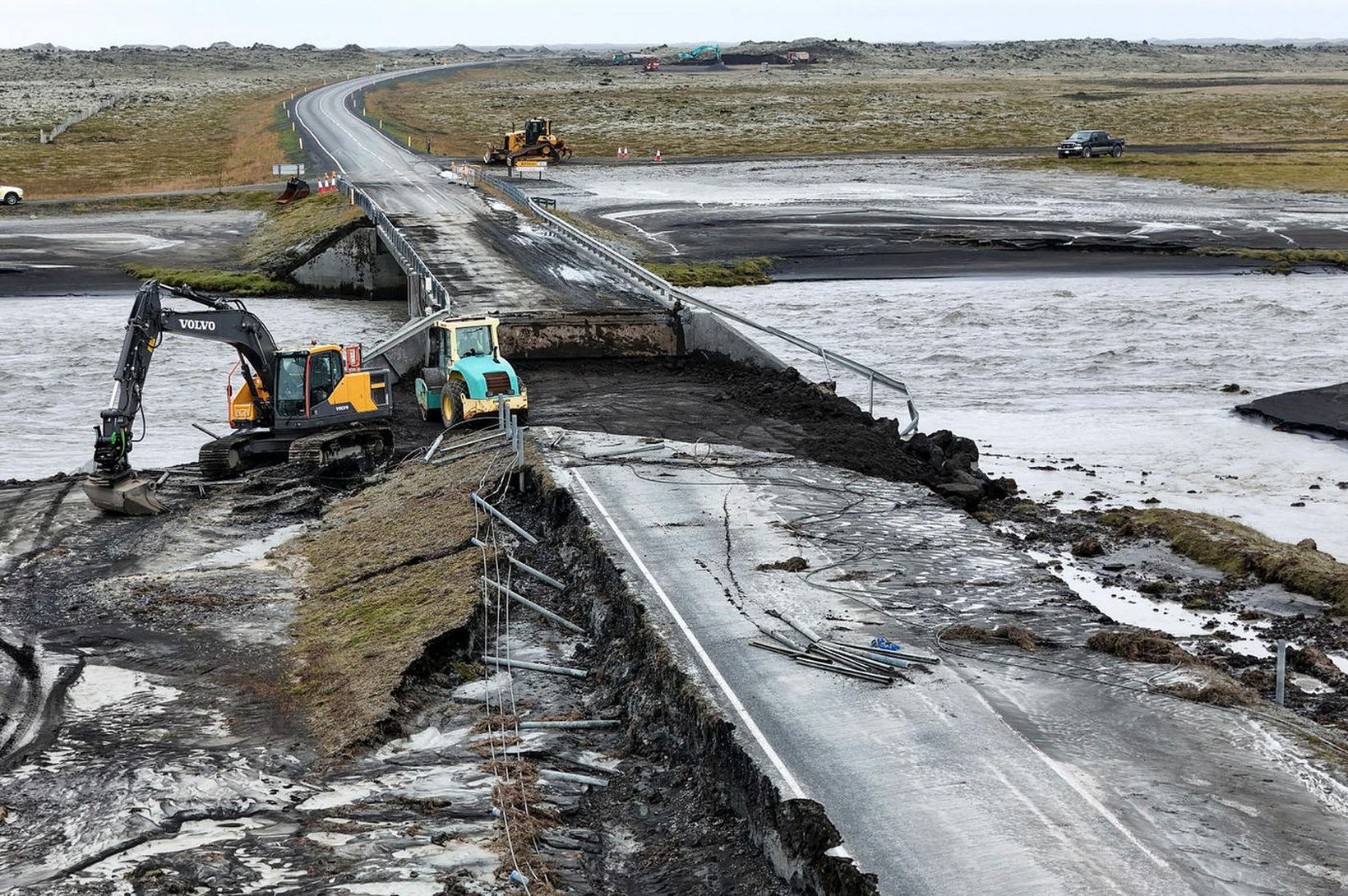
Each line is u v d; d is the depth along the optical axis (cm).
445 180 7756
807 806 1373
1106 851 1314
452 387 3281
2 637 2252
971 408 3997
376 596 2347
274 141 10425
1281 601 2358
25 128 12306
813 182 8988
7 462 3478
